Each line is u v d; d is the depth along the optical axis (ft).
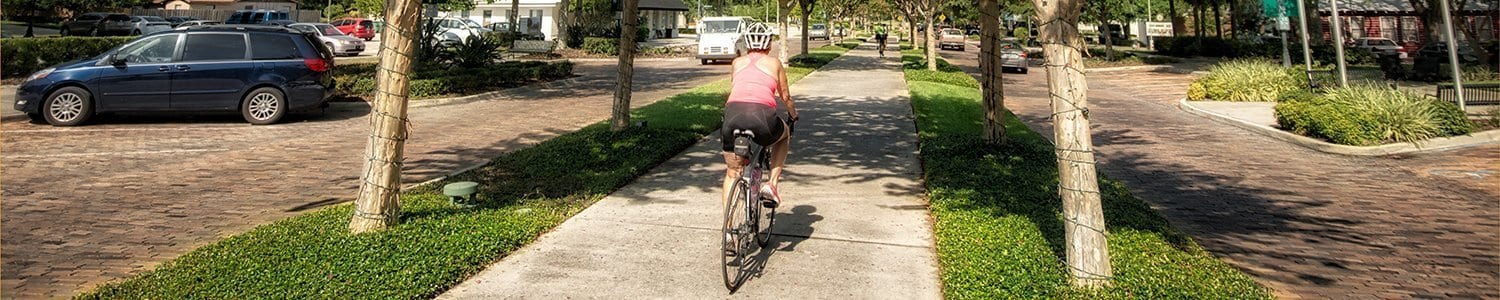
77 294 14.05
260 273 14.11
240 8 188.34
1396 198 25.93
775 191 16.26
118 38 68.74
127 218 19.95
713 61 99.91
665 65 95.71
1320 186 28.04
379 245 15.88
